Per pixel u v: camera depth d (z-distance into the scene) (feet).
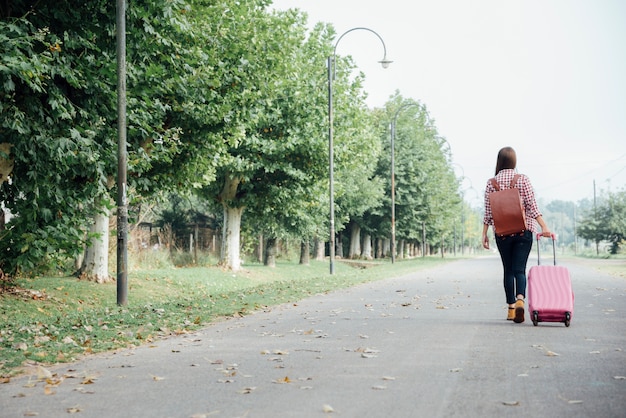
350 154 111.65
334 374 21.90
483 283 71.41
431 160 225.56
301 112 98.17
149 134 57.67
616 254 273.75
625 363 22.90
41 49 45.21
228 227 106.22
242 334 32.35
